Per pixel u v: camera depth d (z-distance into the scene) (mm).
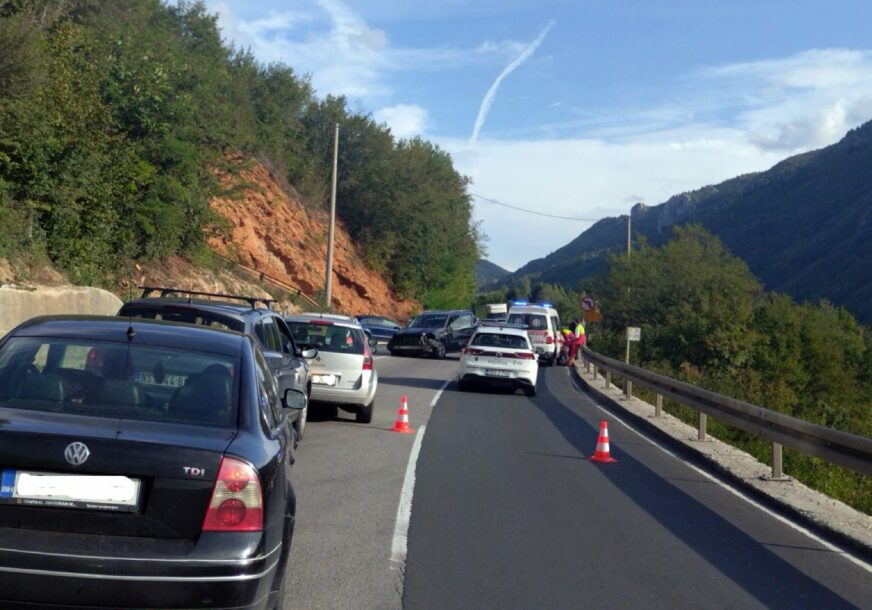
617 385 27484
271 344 11602
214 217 34656
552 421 17844
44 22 27469
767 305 46531
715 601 6816
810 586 7316
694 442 14766
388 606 6340
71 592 4453
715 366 40875
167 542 4598
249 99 47469
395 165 61812
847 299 100688
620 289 54406
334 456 12211
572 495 10461
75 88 25062
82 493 4582
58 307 20516
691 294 52312
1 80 22156
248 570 4645
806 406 33344
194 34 46844
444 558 7594
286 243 47656
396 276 62781
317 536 8086
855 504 13695
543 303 39281
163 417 5113
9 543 4465
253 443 5027
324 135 60438
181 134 30469
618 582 7172
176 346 5691
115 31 31453
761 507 10383
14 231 22391
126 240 28422
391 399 19812
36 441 4582
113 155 26906
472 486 10648
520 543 8203
